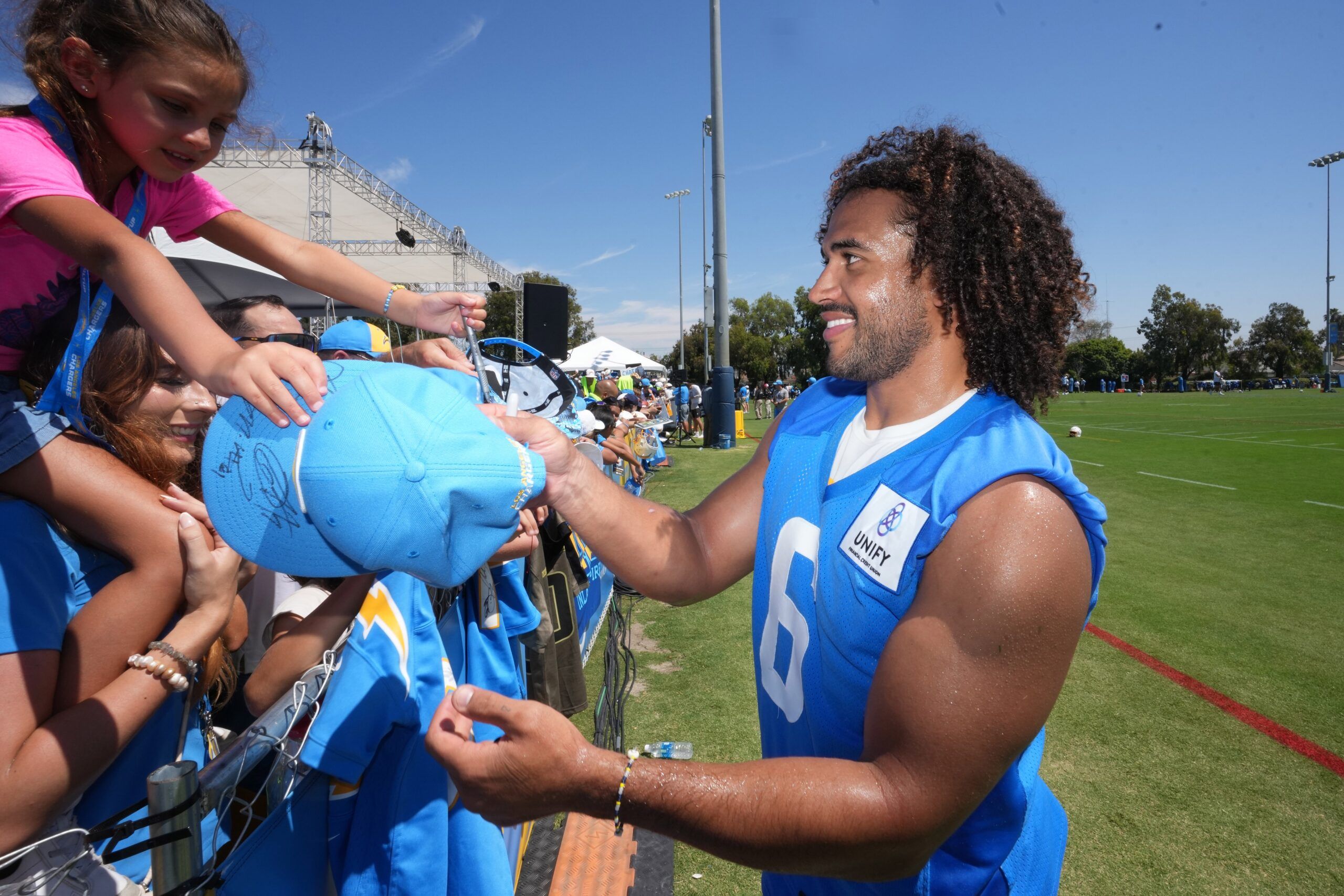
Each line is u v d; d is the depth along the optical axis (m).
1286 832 2.84
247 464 0.88
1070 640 0.89
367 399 0.89
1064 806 3.02
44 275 1.12
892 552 0.99
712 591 1.43
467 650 1.55
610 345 21.52
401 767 1.25
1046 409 1.19
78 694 1.06
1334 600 5.45
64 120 1.07
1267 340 74.25
